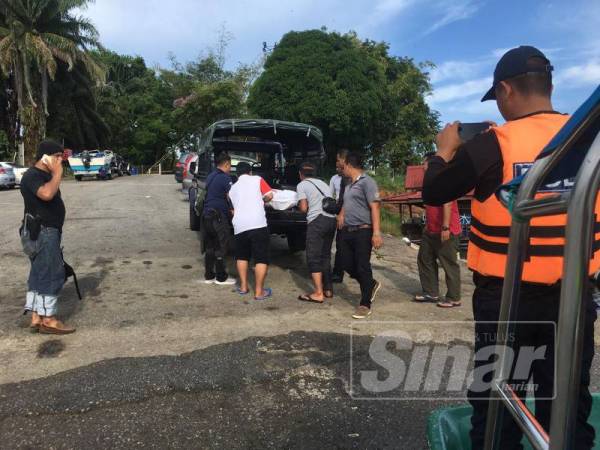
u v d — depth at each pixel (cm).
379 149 2223
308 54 1878
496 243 183
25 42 2594
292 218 707
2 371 370
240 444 288
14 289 579
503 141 179
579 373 113
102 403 325
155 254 786
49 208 431
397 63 2603
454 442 222
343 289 630
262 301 563
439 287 673
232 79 2991
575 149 132
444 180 188
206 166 822
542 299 181
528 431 144
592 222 109
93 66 2920
